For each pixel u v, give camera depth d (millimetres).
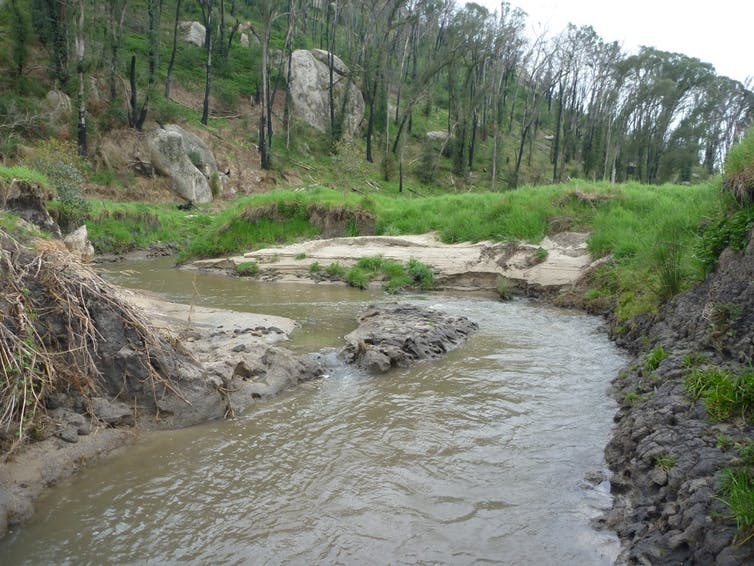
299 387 7211
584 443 5613
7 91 28719
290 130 43438
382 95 50781
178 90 41031
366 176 42906
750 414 4824
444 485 4844
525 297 14125
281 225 20797
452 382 7379
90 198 25625
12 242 6160
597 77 53375
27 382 5059
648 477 4500
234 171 36312
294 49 51812
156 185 31203
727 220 7859
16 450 4809
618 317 10023
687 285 8680
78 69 28547
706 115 51344
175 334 7707
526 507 4512
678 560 3598
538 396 6867
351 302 13109
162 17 47625
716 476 4023
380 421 6137
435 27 58906
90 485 4781
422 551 3990
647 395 6082
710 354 6246
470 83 52344
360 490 4754
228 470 5078
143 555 3918
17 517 4242
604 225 14531
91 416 5531
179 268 18828
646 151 50594
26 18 32188
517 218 16234
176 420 5973
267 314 11570
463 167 49094
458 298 14000
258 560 3883
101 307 6074
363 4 51344
